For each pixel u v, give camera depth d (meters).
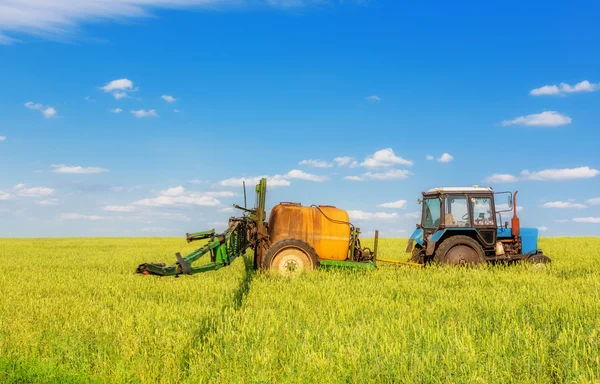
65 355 5.53
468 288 9.71
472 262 13.27
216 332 6.30
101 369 5.18
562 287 9.66
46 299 8.70
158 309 7.57
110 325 6.61
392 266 13.34
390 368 4.80
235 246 12.16
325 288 9.55
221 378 4.83
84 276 12.66
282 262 12.13
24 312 7.57
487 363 4.80
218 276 12.49
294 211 12.83
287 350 5.43
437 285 10.40
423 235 14.47
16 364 5.32
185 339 5.82
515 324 6.33
